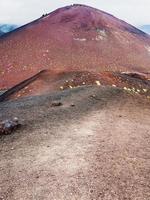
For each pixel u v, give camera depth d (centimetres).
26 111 2133
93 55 14938
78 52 15125
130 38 17962
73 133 1552
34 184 1030
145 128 1661
